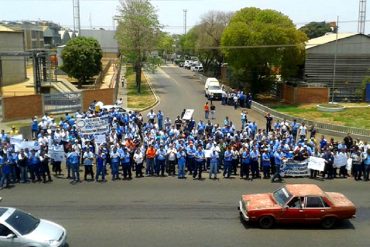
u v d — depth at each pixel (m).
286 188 17.23
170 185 21.66
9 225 13.51
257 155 22.84
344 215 16.42
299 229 16.41
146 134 26.61
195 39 93.31
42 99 40.03
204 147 24.61
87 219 17.06
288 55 54.00
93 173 23.00
